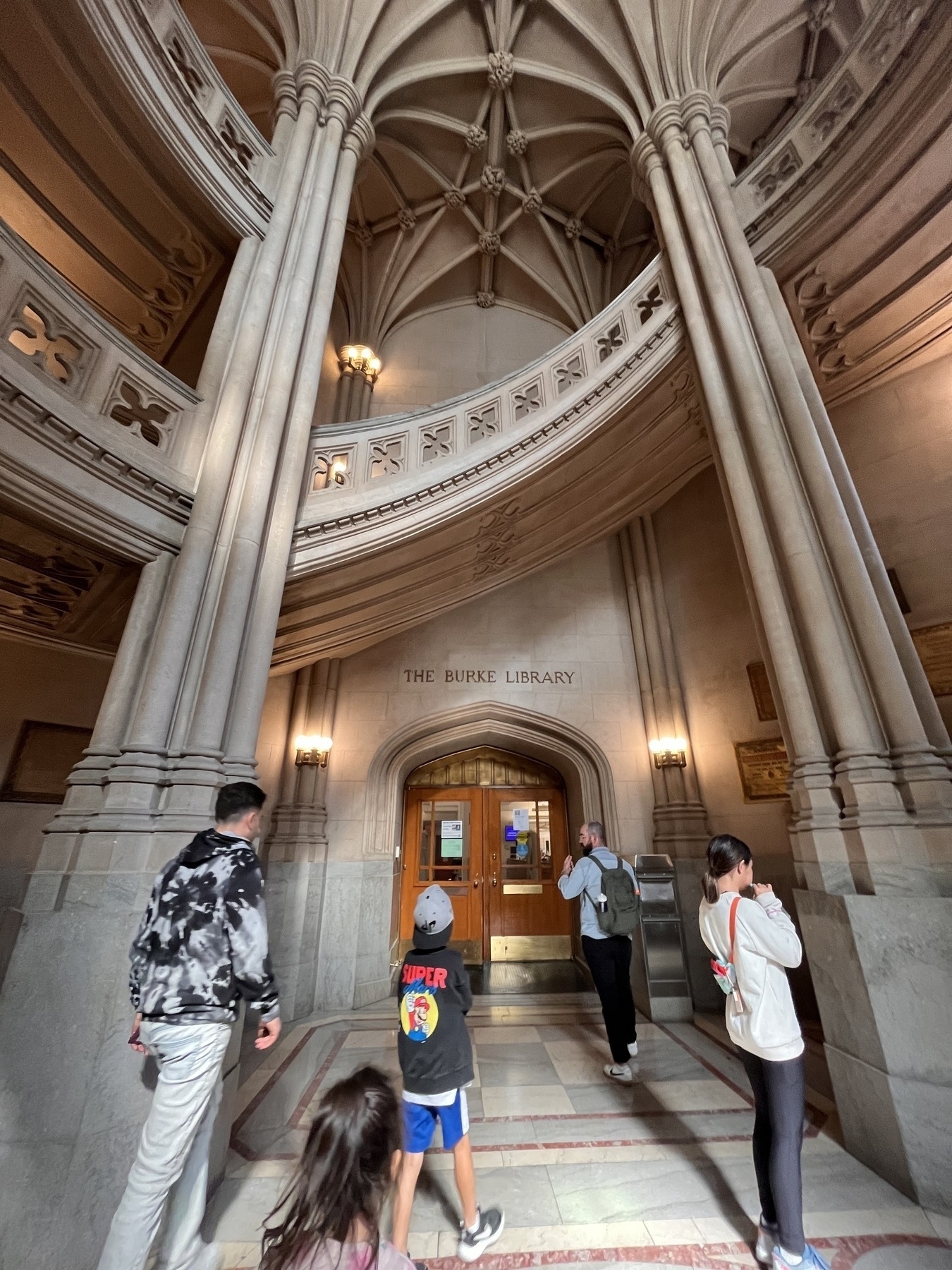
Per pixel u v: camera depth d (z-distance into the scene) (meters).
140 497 3.52
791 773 3.35
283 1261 0.92
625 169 8.93
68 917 2.53
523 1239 2.24
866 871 2.83
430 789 7.88
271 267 4.71
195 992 1.84
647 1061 4.10
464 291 10.07
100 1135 2.25
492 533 5.33
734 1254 2.15
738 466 3.96
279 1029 1.98
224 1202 2.50
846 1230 2.23
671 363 4.76
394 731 6.66
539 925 7.38
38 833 5.28
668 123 5.65
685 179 5.22
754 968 2.08
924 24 3.54
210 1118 2.25
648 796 6.56
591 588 7.53
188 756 3.11
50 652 5.68
